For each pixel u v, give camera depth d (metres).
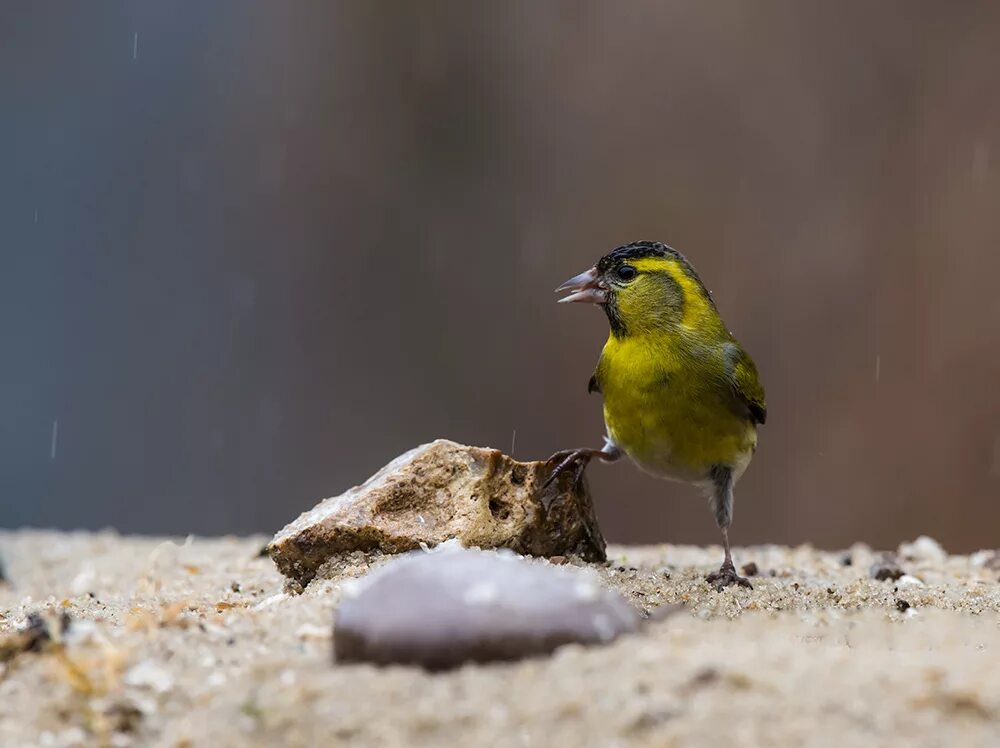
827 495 17.73
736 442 8.44
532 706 4.34
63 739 4.60
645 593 7.21
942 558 9.92
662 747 4.12
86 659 5.04
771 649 4.81
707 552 10.36
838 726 4.20
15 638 5.30
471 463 7.57
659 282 8.34
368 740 4.30
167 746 4.50
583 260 19.67
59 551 10.34
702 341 8.33
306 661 4.89
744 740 4.13
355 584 5.49
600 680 4.45
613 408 8.51
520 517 7.64
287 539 7.21
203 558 9.47
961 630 5.96
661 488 17.59
